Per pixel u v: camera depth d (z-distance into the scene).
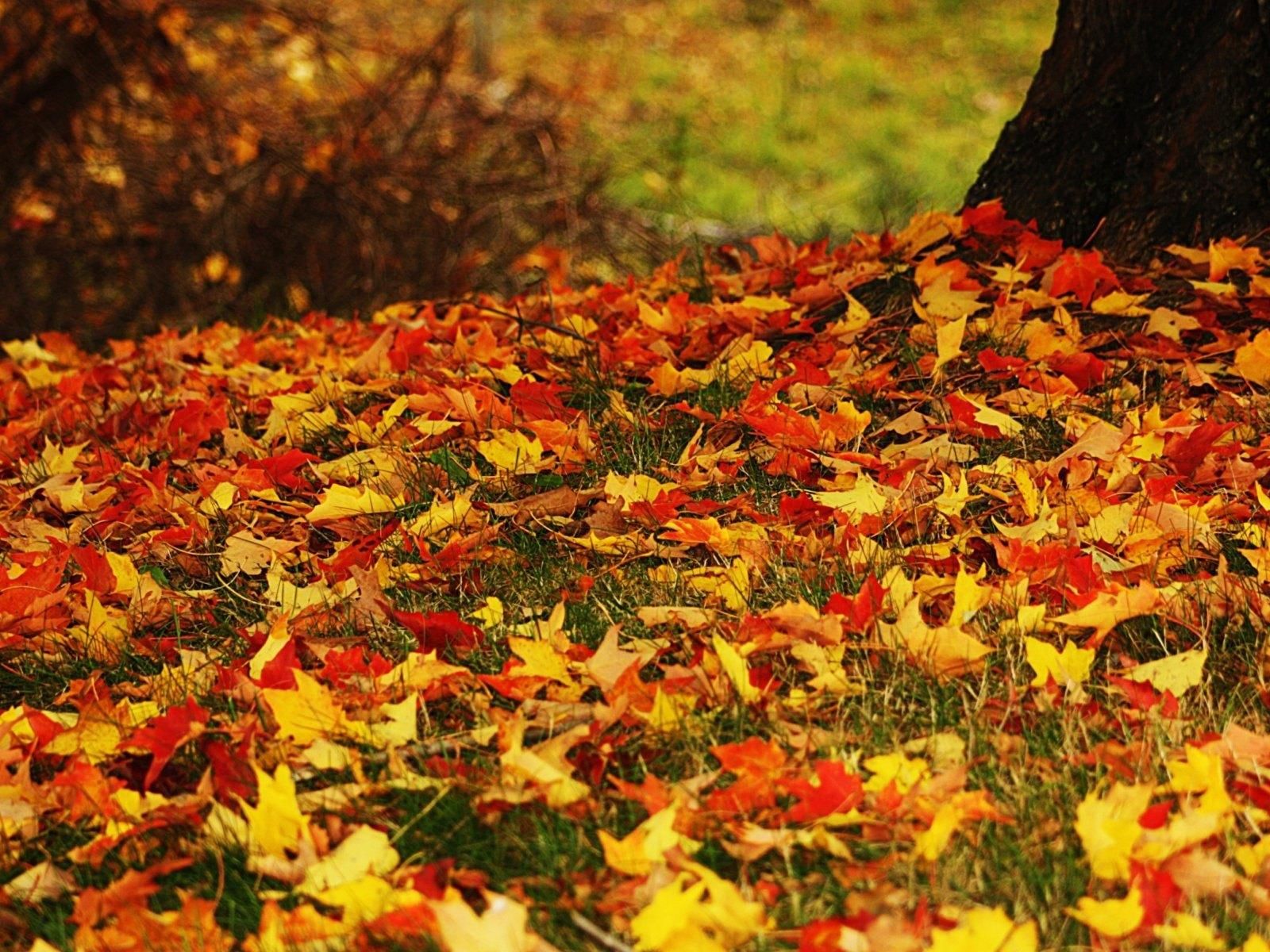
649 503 3.43
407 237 8.35
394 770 2.54
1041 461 3.63
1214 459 3.50
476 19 16.64
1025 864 2.21
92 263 8.41
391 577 3.34
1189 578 3.04
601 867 2.31
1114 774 2.40
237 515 3.84
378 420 4.39
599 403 4.31
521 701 2.80
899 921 1.98
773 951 2.07
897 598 2.88
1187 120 4.76
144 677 3.09
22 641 3.24
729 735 2.62
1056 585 2.99
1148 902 2.03
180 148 8.51
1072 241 5.07
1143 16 4.89
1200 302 4.33
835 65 18.31
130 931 2.18
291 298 8.32
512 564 3.39
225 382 5.28
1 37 8.27
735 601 3.01
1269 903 2.05
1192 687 2.67
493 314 5.42
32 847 2.54
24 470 4.42
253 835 2.39
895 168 14.42
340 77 9.48
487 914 1.98
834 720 2.65
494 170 8.77
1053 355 4.07
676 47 18.77
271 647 2.94
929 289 4.44
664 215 10.25
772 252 5.45
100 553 3.60
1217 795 2.23
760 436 3.90
